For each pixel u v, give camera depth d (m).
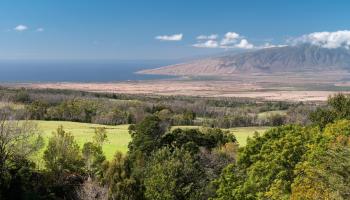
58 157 57.38
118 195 50.09
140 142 67.88
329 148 37.88
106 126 117.38
